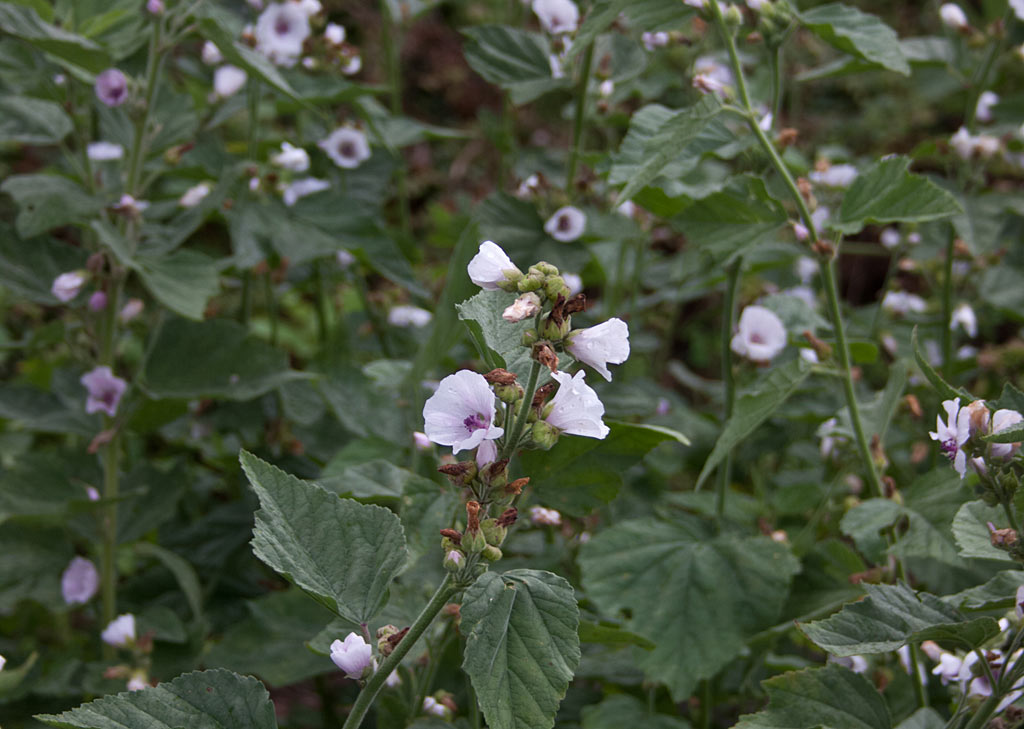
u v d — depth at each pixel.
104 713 1.26
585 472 1.39
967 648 1.34
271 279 1.88
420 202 2.92
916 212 1.45
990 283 1.87
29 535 1.66
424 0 2.04
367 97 1.90
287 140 1.85
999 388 1.96
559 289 1.24
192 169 1.74
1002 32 1.75
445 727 1.41
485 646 1.23
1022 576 1.35
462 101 3.16
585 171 1.79
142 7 1.65
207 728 1.27
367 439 1.62
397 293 1.87
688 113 1.45
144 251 1.62
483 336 1.27
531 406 1.25
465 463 1.25
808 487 1.69
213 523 1.76
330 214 1.73
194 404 1.77
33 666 1.63
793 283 1.99
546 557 1.61
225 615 1.74
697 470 1.85
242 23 1.84
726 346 1.60
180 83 2.09
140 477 1.69
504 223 1.69
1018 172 1.85
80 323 1.66
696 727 1.63
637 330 1.93
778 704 1.34
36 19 1.54
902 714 1.54
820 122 2.87
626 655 1.60
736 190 1.55
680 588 1.54
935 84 1.96
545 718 1.21
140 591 1.74
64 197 1.58
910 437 1.81
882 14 3.07
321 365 1.76
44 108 1.64
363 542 1.29
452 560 1.25
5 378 2.13
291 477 1.29
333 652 1.27
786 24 1.51
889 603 1.31
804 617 1.55
